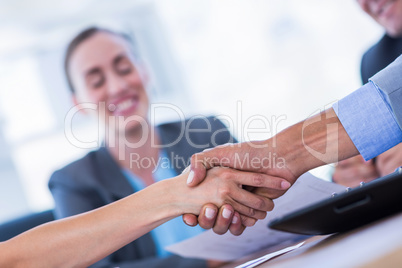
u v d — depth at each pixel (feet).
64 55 6.37
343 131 2.91
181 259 4.49
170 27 16.28
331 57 15.80
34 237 2.61
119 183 5.36
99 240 2.67
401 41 5.67
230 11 16.19
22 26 13.97
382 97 2.78
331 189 3.03
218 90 16.44
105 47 6.23
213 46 16.39
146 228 2.80
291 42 15.96
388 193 2.09
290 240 3.49
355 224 2.34
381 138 2.83
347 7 15.44
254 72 16.24
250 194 2.98
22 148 14.10
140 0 15.62
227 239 3.24
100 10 15.07
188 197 2.91
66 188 5.38
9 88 14.11
